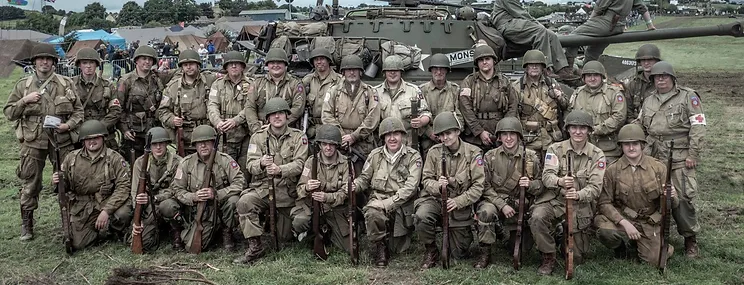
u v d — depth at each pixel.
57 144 7.82
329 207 7.32
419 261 7.12
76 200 7.64
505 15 10.19
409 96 8.04
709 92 22.52
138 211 7.25
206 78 8.73
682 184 7.21
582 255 6.97
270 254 7.24
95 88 8.48
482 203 6.95
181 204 7.52
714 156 12.83
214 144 7.41
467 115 7.97
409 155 7.18
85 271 6.86
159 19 74.00
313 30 10.03
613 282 6.36
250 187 7.55
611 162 7.64
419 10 10.69
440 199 7.00
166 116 8.59
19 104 7.80
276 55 8.10
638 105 8.05
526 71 8.12
